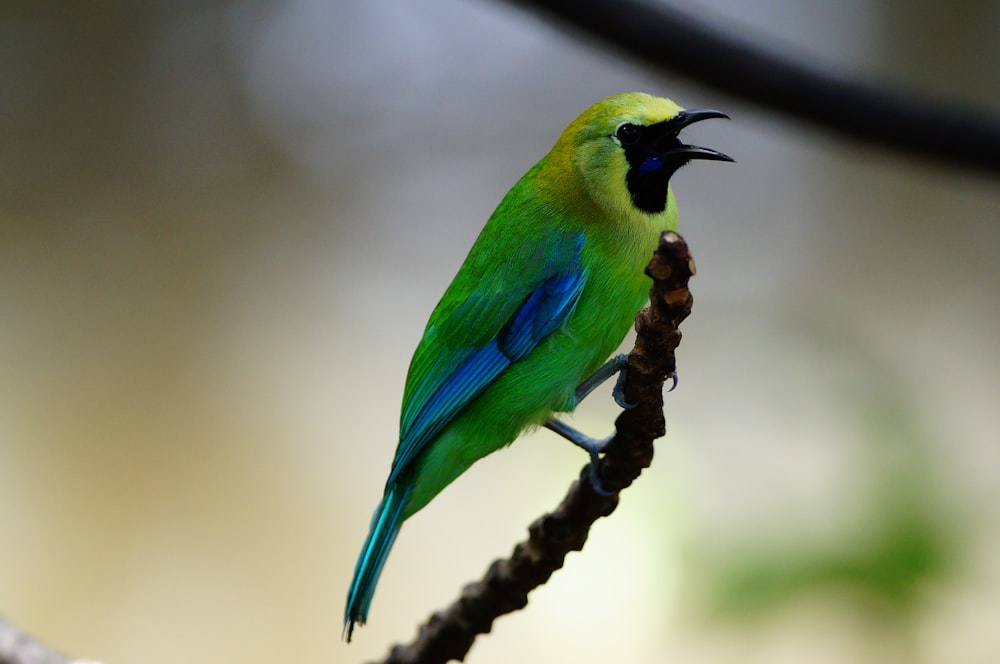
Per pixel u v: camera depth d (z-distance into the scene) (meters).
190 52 14.23
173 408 13.40
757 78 7.48
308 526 12.75
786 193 14.15
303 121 14.24
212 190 14.07
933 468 7.62
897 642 7.26
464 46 14.44
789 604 7.39
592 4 7.33
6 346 13.44
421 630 6.69
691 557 7.88
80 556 12.55
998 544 7.43
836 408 8.72
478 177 14.22
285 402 13.44
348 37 14.39
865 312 13.70
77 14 14.11
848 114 7.55
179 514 12.87
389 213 14.13
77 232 13.88
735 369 11.48
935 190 13.76
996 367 13.24
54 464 13.05
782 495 7.91
